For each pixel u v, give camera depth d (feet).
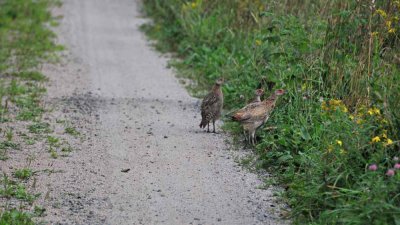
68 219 76.33
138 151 97.40
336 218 71.92
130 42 166.81
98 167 91.35
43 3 205.98
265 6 132.77
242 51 132.57
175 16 169.78
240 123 97.76
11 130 103.76
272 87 108.88
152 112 115.34
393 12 103.09
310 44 105.09
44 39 166.09
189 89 129.08
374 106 85.05
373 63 94.07
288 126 94.27
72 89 128.26
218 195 83.35
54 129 105.70
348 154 78.95
